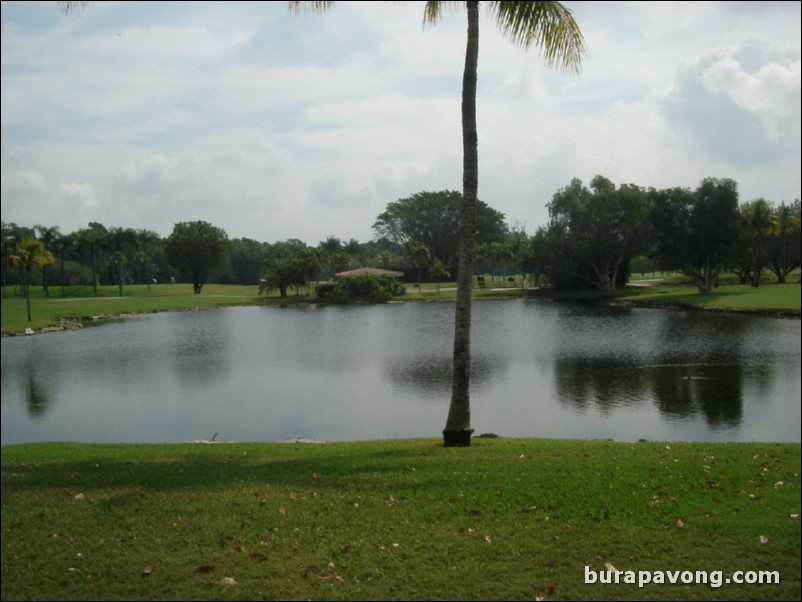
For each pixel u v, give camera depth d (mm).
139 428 21781
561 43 12898
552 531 7203
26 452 12789
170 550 7016
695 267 75312
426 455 11234
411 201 128000
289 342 45188
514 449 11812
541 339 42250
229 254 151125
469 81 12719
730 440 18000
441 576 6242
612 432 19500
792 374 27750
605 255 81250
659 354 34375
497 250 106562
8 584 6402
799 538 6977
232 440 19828
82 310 72812
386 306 77812
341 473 9734
